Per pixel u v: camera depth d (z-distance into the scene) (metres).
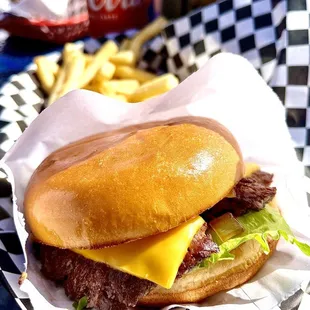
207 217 0.16
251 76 0.19
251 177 0.18
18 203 0.18
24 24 0.33
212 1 0.33
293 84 0.25
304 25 0.25
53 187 0.15
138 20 0.35
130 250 0.15
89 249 0.15
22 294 0.16
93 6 0.33
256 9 0.27
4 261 0.17
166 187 0.14
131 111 0.18
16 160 0.18
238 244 0.16
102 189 0.14
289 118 0.25
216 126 0.17
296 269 0.17
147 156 0.15
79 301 0.16
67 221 0.15
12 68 0.30
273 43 0.27
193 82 0.18
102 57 0.30
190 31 0.29
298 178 0.20
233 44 0.28
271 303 0.16
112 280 0.15
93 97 0.17
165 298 0.15
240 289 0.17
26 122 0.25
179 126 0.16
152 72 0.32
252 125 0.20
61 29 0.33
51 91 0.28
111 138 0.17
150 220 0.14
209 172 0.15
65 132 0.18
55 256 0.16
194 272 0.16
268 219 0.16
